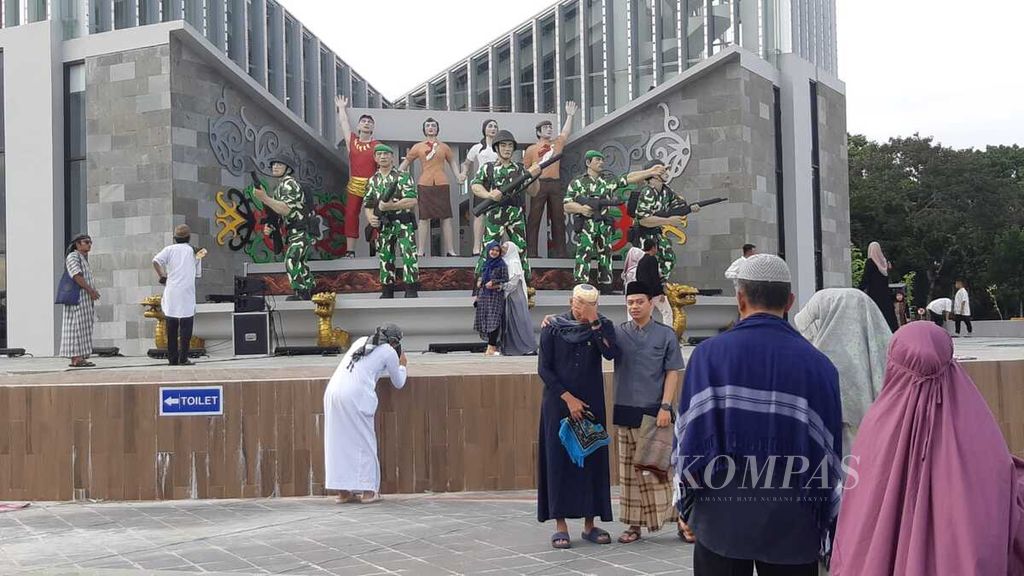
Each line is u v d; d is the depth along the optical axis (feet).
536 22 131.34
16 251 82.48
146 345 77.61
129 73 78.69
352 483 32.76
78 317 50.57
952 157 199.11
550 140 83.71
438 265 76.38
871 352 17.99
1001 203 197.06
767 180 94.17
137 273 78.07
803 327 18.69
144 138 78.07
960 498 12.23
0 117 83.56
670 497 25.30
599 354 25.30
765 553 13.94
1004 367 39.19
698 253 91.50
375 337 33.50
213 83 81.00
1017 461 13.23
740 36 113.29
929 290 190.08
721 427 14.11
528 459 35.27
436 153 79.05
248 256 83.10
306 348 63.21
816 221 102.22
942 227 185.06
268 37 126.93
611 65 125.49
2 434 35.35
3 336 83.15
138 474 34.99
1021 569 12.55
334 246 94.38
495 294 52.47
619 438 25.77
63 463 35.17
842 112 107.34
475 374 35.45
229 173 82.07
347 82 147.13
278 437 35.09
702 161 91.45
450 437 35.12
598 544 25.41
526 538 26.45
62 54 82.02
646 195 77.10
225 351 70.03
